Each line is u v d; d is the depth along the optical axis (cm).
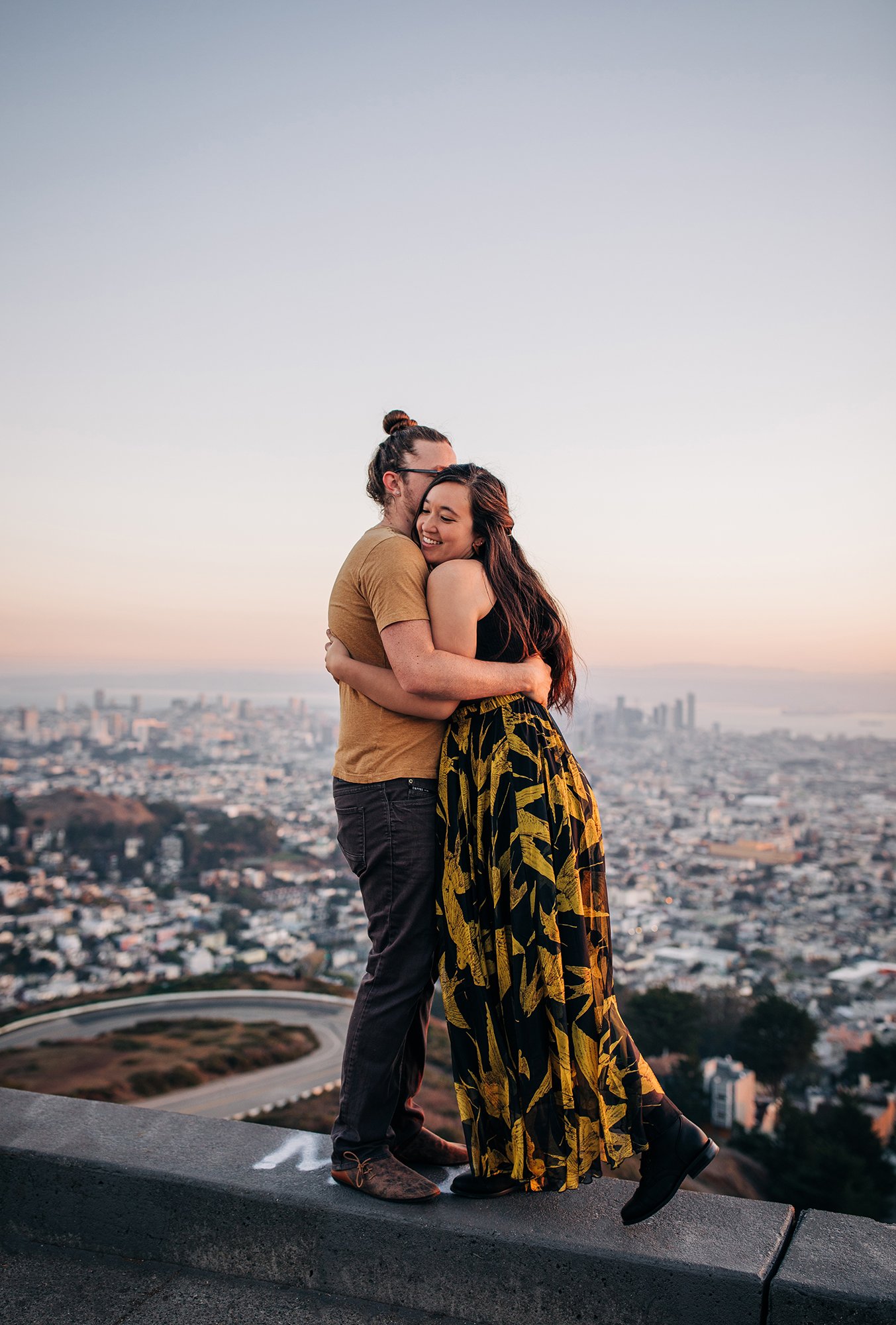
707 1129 1705
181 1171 181
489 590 179
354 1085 176
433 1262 163
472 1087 170
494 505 182
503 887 170
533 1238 158
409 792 179
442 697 171
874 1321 140
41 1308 168
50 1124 203
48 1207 188
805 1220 165
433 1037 1548
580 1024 166
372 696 178
